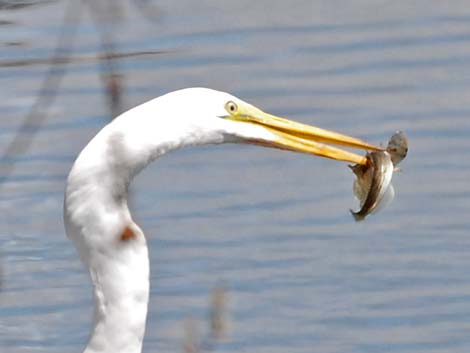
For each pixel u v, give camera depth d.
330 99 16.58
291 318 12.63
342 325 12.54
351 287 13.10
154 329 12.41
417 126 15.92
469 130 15.79
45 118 16.25
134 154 8.04
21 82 17.09
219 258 13.62
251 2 19.89
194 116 8.26
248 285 13.15
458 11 19.25
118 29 18.27
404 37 18.41
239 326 12.49
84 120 16.20
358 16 19.30
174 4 19.67
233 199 14.70
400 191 14.78
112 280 8.17
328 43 18.30
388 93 16.73
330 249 13.73
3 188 15.09
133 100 16.27
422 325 12.49
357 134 15.69
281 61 17.72
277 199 14.67
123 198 8.12
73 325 12.70
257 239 13.94
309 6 19.73
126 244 8.14
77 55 17.47
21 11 18.92
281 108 16.33
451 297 12.91
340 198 14.65
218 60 17.70
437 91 16.75
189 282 13.23
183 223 14.26
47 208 14.77
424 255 13.59
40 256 13.92
